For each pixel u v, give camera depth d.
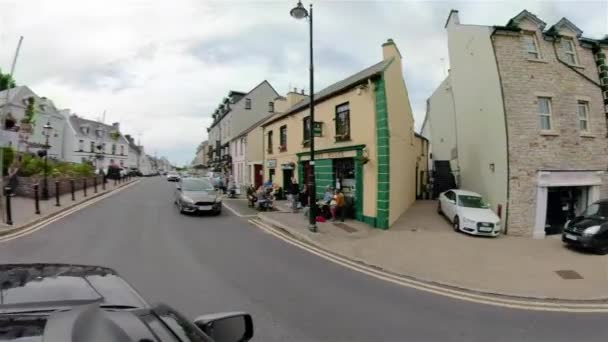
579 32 14.49
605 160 14.12
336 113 15.05
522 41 13.70
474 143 15.52
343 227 12.05
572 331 4.81
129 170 53.34
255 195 17.72
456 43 17.30
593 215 10.35
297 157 18.91
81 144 50.78
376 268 7.76
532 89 13.39
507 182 12.87
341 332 4.41
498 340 4.41
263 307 5.11
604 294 6.41
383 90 12.17
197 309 4.90
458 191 13.68
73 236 9.09
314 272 7.12
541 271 7.83
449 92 23.78
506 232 12.73
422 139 22.97
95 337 1.21
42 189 15.90
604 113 14.37
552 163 13.26
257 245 9.39
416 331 4.57
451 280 7.02
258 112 38.84
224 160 40.19
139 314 1.90
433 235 11.38
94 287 2.12
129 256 7.48
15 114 33.41
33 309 1.67
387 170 12.02
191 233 10.56
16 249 7.60
